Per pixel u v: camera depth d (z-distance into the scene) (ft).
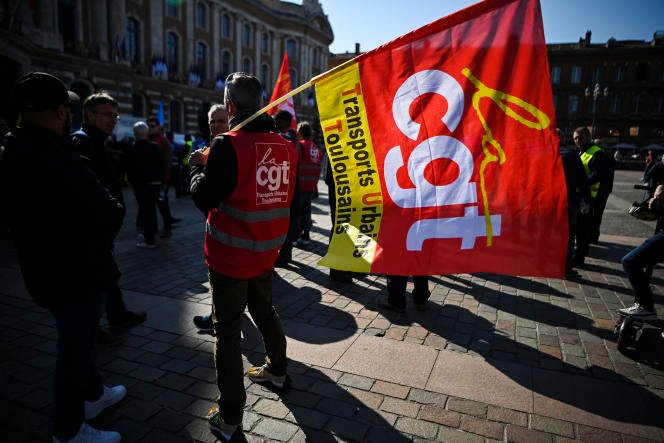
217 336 7.71
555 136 7.39
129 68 90.58
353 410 8.76
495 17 7.42
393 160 8.17
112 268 7.59
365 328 12.66
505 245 7.80
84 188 6.35
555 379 9.99
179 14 111.86
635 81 170.81
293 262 19.52
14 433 8.05
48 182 6.28
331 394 9.30
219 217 7.52
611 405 9.00
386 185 8.25
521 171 7.62
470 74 7.65
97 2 87.10
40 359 10.63
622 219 34.42
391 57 7.92
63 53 76.84
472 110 7.73
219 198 7.11
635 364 10.77
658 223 11.35
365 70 8.02
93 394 8.39
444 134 7.90
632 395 9.38
